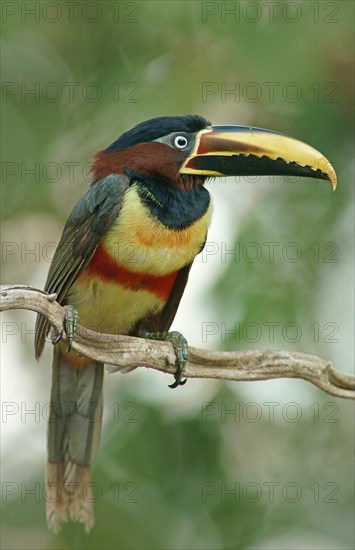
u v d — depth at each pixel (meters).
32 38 15.08
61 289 12.38
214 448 14.12
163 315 13.08
